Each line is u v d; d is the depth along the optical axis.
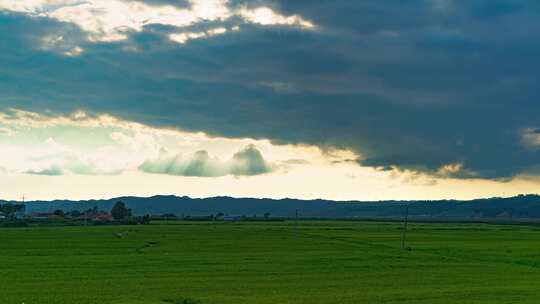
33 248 111.38
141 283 62.53
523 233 192.62
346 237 161.88
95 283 62.31
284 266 81.12
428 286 62.31
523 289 60.09
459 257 102.31
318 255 100.62
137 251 106.31
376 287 61.19
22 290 57.12
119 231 183.62
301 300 52.22
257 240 143.75
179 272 72.94
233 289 58.66
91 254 99.12
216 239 146.25
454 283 65.00
